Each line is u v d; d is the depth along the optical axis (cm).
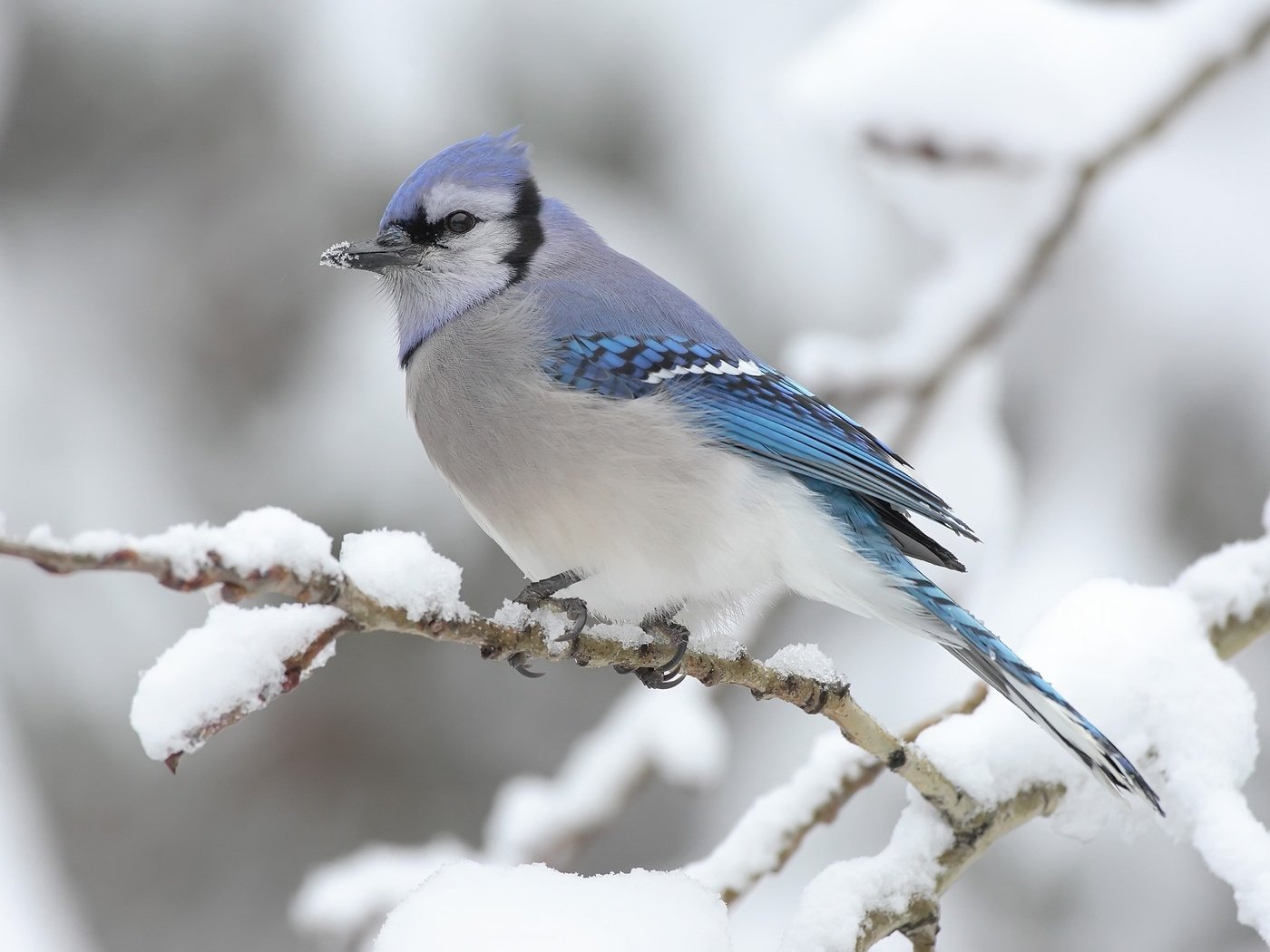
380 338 1221
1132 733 552
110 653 1171
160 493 1203
